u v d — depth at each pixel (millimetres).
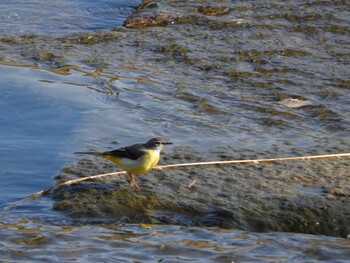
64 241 10320
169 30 20203
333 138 14281
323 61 18375
